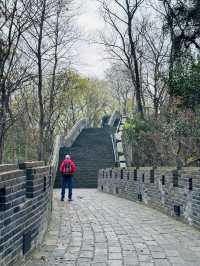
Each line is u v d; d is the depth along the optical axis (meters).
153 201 12.95
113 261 6.05
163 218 10.69
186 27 16.81
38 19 12.42
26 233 5.83
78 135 32.44
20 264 5.44
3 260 4.55
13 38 10.25
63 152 27.83
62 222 9.88
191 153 14.27
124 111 50.97
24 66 17.47
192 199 9.25
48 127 20.09
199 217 8.76
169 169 11.67
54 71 18.33
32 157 23.67
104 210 12.32
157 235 8.20
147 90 22.64
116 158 26.30
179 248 7.00
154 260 6.14
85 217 10.76
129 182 16.08
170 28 17.67
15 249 5.14
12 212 4.95
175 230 8.80
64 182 15.34
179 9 16.91
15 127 22.31
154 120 18.00
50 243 7.34
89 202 14.84
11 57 10.88
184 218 9.88
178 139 14.31
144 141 18.44
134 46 22.94
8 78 11.07
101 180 21.77
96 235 8.16
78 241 7.54
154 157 17.27
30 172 6.42
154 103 19.48
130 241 7.57
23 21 12.55
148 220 10.30
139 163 19.03
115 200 15.83
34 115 21.23
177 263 5.97
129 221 10.09
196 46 16.78
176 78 13.57
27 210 5.91
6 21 9.76
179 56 16.73
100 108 52.53
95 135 32.25
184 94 13.55
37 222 6.82
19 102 15.36
